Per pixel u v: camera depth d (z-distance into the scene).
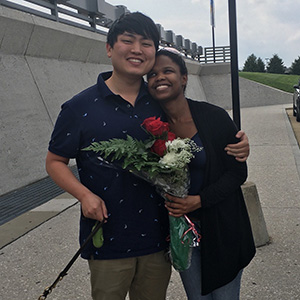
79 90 10.16
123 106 1.78
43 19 8.85
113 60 1.80
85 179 1.80
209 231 1.85
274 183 6.00
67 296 3.02
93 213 1.66
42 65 9.00
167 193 1.76
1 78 7.37
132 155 1.66
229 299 1.97
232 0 3.59
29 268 3.52
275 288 2.96
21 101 7.61
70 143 1.75
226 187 1.81
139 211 1.79
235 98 3.66
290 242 3.74
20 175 6.76
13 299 3.02
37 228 4.55
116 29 1.76
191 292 1.99
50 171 1.79
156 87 1.81
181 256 1.83
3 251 3.93
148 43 1.77
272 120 14.81
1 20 7.39
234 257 1.88
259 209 3.71
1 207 5.53
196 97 23.25
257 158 8.10
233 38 3.58
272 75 30.88
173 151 1.69
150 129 1.68
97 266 1.81
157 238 1.85
